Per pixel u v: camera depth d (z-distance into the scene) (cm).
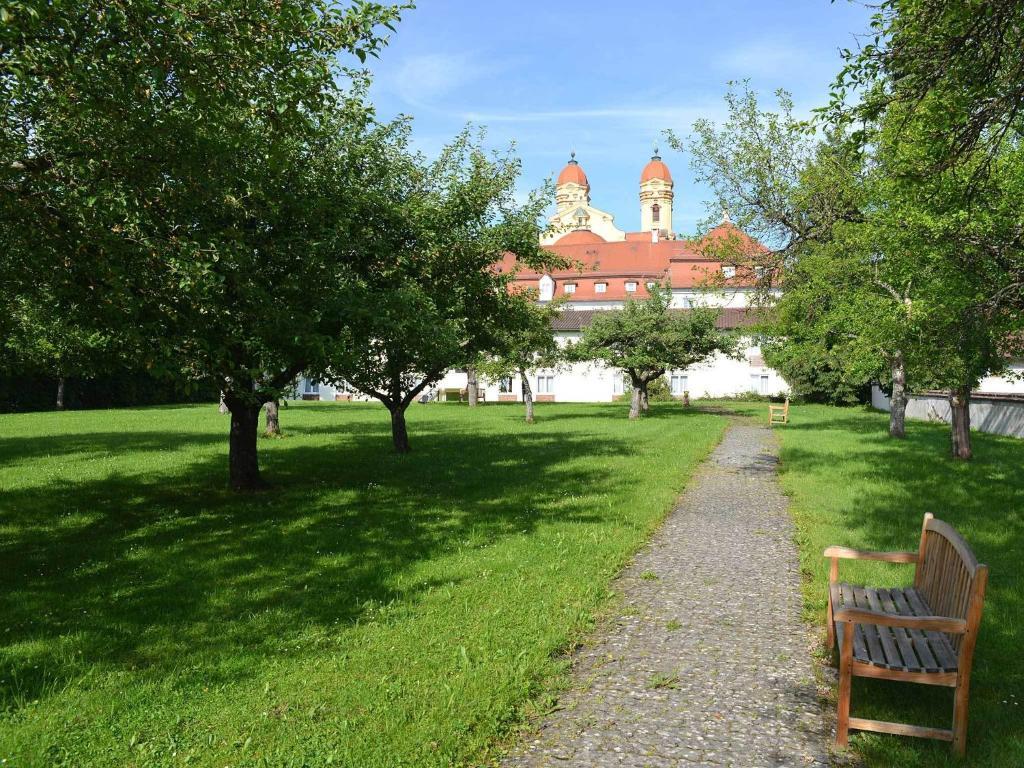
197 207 873
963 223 812
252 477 1288
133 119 738
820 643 547
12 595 682
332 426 2783
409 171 1390
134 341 779
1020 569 712
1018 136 894
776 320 2023
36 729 415
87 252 748
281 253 1034
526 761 384
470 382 4688
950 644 420
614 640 557
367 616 609
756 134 1750
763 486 1317
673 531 941
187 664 513
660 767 375
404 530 940
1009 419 2414
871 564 748
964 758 377
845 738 393
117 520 1031
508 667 493
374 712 432
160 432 2408
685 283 6462
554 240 8256
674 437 2222
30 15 548
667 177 9569
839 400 4469
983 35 627
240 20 680
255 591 688
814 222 1702
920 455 1723
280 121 745
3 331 913
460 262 1376
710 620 600
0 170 689
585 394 5716
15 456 1755
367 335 1159
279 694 459
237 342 929
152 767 376
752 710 438
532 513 1038
